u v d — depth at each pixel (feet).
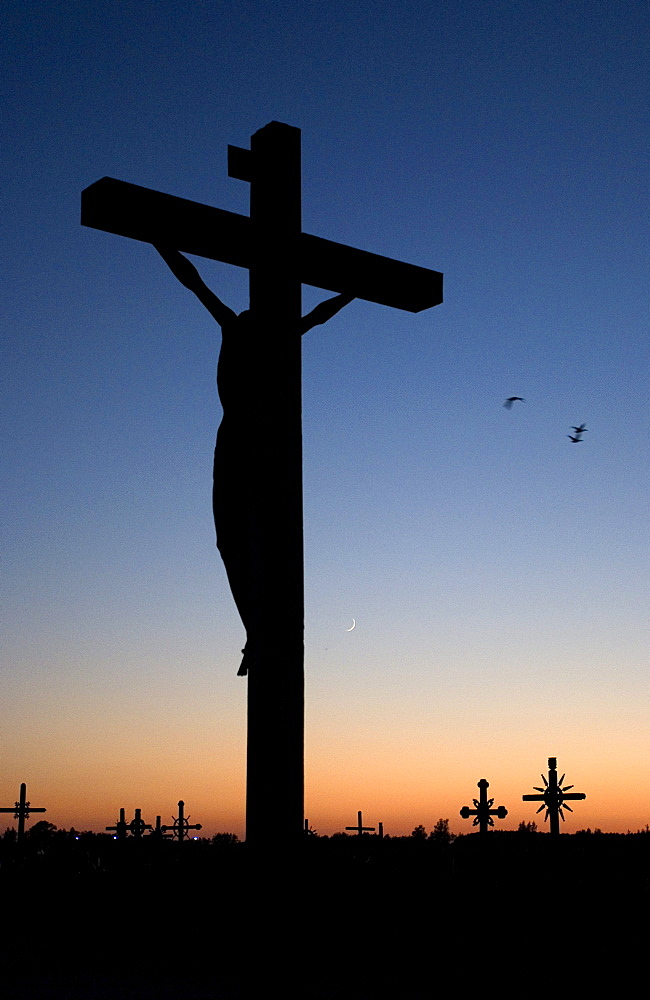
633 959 50.03
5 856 136.67
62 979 51.80
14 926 75.46
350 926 63.72
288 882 17.79
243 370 19.74
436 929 61.31
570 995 44.21
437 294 22.20
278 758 18.22
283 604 18.76
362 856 87.20
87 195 19.13
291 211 20.44
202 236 19.76
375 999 44.45
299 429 19.60
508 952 54.03
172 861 96.84
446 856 83.87
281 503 19.10
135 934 69.15
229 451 19.74
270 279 19.99
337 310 21.18
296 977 17.48
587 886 68.03
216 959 58.54
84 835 148.46
